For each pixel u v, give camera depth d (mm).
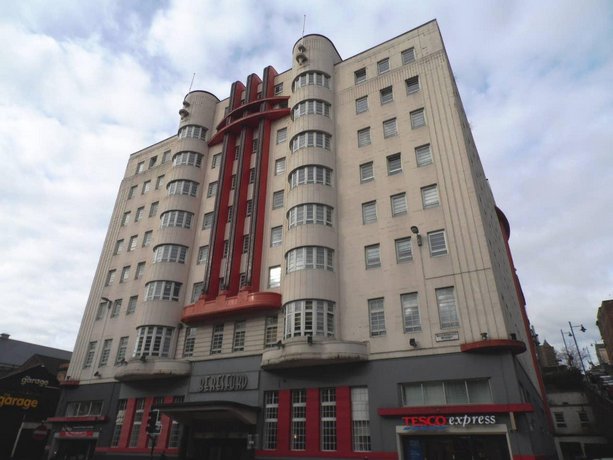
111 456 26641
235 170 33469
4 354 58281
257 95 36062
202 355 26625
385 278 22547
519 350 18109
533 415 19750
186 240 32062
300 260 24125
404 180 24656
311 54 32312
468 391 18281
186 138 36344
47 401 41531
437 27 28641
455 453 17781
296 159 27844
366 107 29031
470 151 26609
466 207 21891
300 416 21531
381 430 18984
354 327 22234
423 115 26203
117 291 34875
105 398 29656
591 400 36344
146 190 39875
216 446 24250
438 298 20703
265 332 24922
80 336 34500
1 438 37656
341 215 25875
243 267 28422
